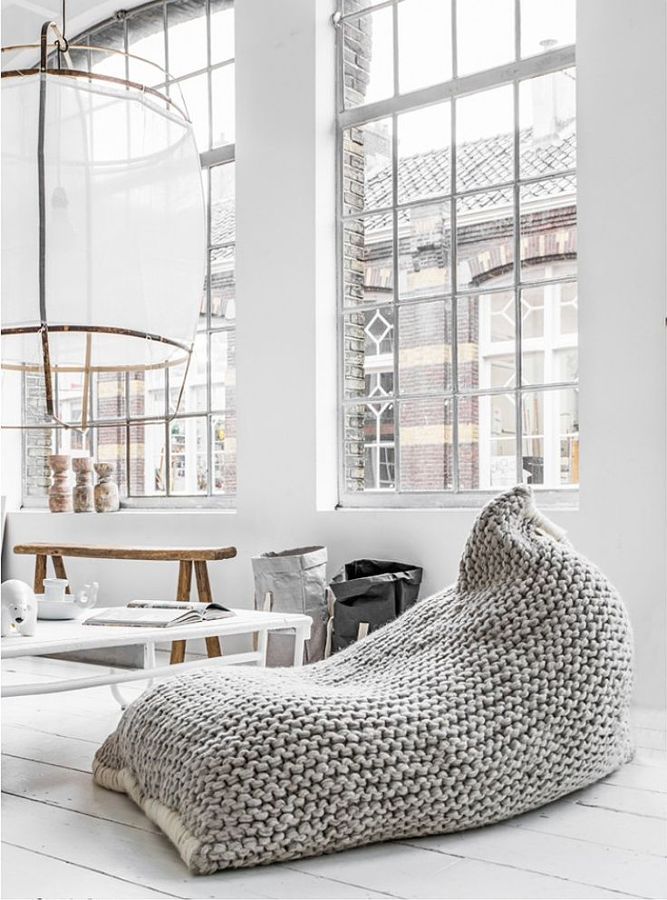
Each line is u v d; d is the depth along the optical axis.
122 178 2.79
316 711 2.07
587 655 2.37
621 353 3.70
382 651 2.63
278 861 1.94
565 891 1.77
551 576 2.44
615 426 3.71
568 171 4.20
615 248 3.73
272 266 4.84
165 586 5.30
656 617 3.60
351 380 4.82
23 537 6.09
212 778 1.94
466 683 2.25
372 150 4.80
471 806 2.11
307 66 4.77
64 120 2.73
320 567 4.30
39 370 3.13
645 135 3.68
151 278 2.83
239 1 5.01
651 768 2.65
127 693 3.81
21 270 2.70
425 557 4.26
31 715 3.41
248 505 4.89
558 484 4.30
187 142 2.99
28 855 1.98
